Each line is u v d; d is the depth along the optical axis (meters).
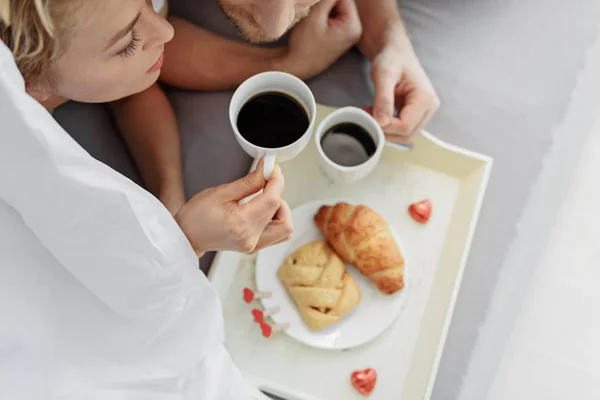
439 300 0.79
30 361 0.53
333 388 0.78
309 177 0.87
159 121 0.88
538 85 0.90
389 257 0.78
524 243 0.86
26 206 0.47
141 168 0.88
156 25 0.59
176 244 0.55
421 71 0.84
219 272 0.78
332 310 0.77
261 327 0.79
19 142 0.44
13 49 0.54
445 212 0.84
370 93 0.91
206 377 0.64
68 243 0.50
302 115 0.74
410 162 0.86
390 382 0.78
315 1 0.70
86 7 0.51
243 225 0.60
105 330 0.57
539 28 0.93
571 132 0.89
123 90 0.67
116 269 0.52
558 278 0.85
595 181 0.87
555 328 0.83
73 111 0.90
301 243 0.83
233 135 0.89
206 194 0.62
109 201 0.48
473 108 0.90
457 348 0.83
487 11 0.93
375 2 0.88
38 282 0.52
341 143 0.79
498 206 0.87
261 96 0.75
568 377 0.82
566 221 0.86
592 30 0.92
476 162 0.83
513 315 0.84
